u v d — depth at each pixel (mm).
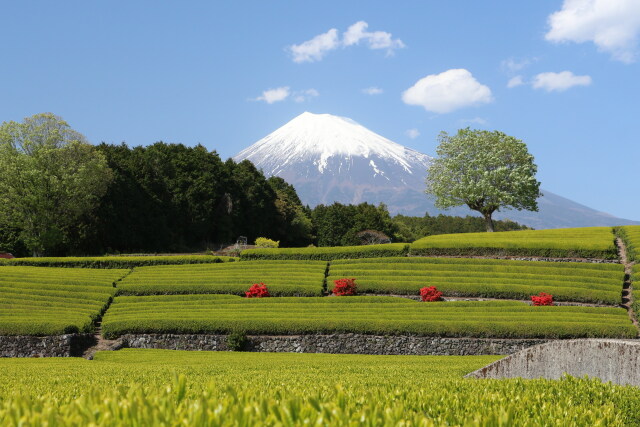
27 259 59875
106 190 80812
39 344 36781
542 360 17750
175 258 60250
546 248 57406
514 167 85562
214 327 38312
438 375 22172
